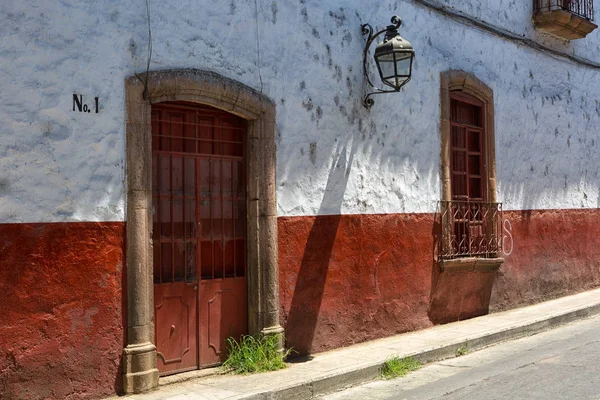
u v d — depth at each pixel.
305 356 8.04
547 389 6.48
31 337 5.74
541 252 12.59
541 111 12.73
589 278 14.09
